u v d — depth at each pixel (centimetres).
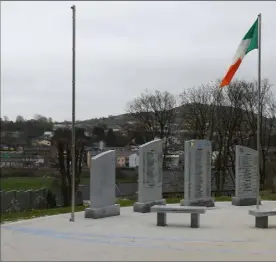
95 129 6153
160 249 961
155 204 1673
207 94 4809
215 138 4688
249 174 1942
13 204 2506
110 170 1501
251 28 1552
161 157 1728
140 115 5397
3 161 4519
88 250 931
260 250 980
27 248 937
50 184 4059
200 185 1800
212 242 1067
